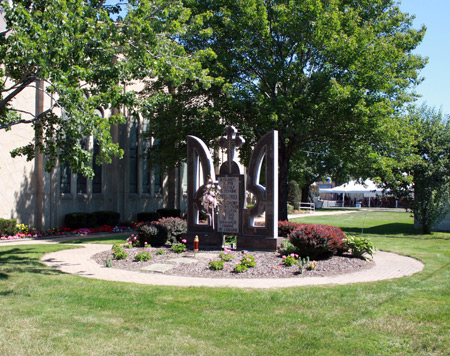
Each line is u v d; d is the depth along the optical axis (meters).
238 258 12.12
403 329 6.23
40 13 9.48
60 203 21.69
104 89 11.40
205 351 5.32
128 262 11.73
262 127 20.34
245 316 6.81
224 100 20.56
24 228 19.34
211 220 14.54
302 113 19.61
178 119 21.66
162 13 11.66
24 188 19.81
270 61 20.89
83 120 9.72
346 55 19.25
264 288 8.81
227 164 14.48
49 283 9.02
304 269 10.88
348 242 12.78
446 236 21.62
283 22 20.27
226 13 19.83
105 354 5.18
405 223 30.31
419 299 7.93
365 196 70.38
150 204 28.22
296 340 5.74
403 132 20.98
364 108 18.44
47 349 5.30
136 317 6.67
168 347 5.43
